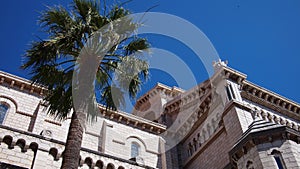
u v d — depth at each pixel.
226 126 24.64
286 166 17.95
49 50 14.44
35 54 14.75
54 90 14.75
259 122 21.38
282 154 18.53
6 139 19.28
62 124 26.28
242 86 27.41
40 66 14.73
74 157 11.07
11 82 26.88
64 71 14.80
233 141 23.09
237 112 24.00
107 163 22.30
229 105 24.94
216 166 24.72
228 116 24.75
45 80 14.70
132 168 23.12
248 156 19.70
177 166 29.62
